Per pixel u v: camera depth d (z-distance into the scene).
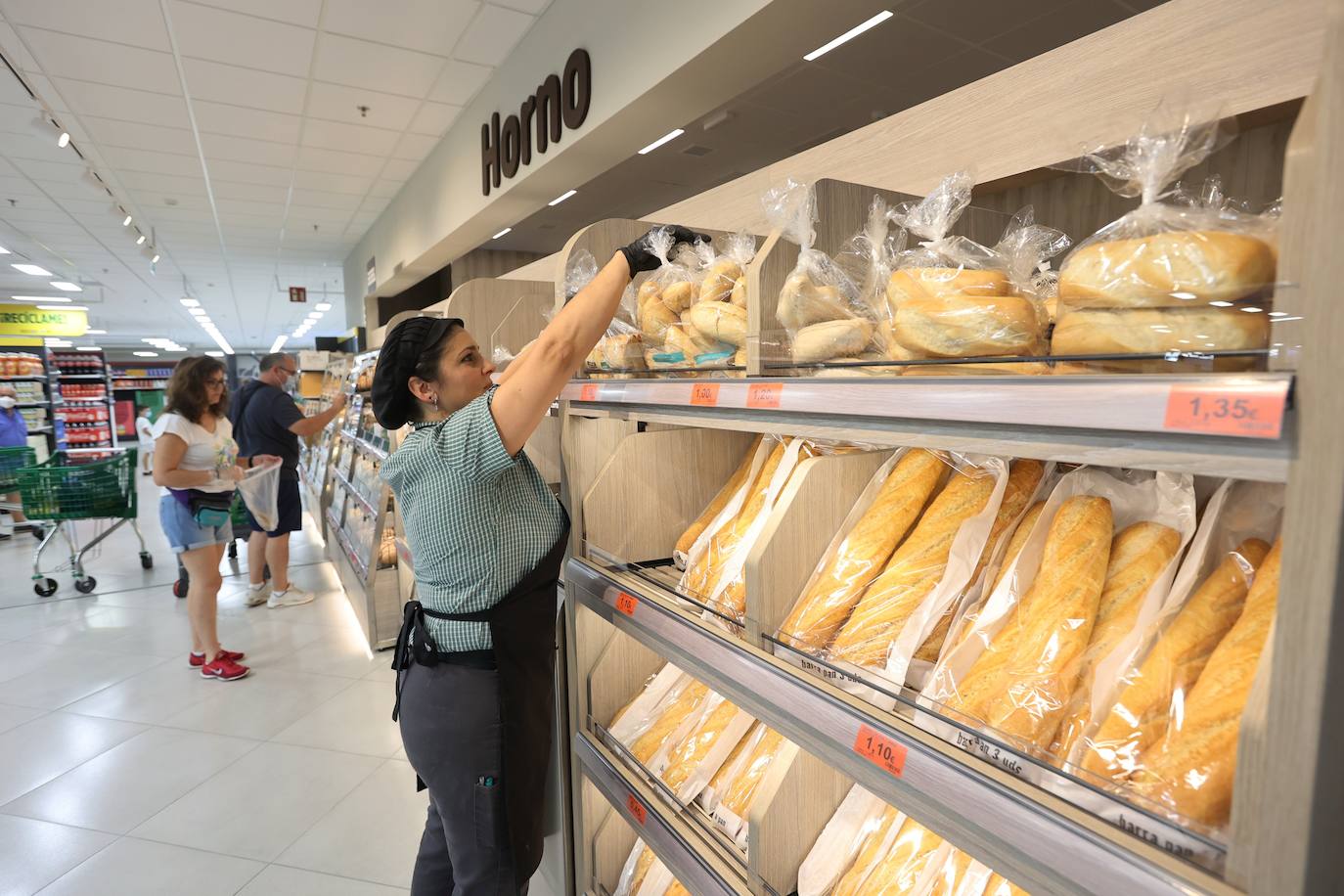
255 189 7.46
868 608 0.98
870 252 1.09
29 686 3.42
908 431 0.79
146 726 3.01
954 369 0.83
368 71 4.80
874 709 0.86
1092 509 0.87
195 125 5.63
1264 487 0.74
